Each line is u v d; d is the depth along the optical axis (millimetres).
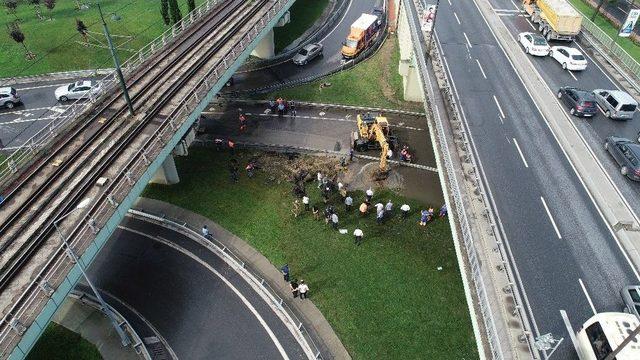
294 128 43531
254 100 47156
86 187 25141
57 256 20891
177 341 25703
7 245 21688
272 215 33938
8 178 25719
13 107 45250
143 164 26688
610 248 22750
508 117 32156
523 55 40344
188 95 32688
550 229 23703
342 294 28234
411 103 46781
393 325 26438
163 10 55844
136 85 35062
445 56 39312
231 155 39812
